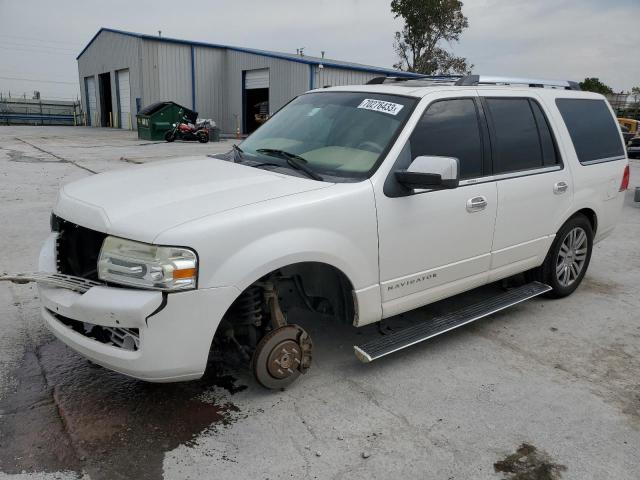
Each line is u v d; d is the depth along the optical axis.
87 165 13.48
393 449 2.87
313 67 27.14
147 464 2.68
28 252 5.91
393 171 3.44
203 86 32.00
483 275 4.17
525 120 4.43
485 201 3.96
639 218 9.06
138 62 30.17
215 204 2.92
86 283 2.91
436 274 3.79
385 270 3.46
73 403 3.16
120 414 3.07
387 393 3.41
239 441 2.88
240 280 2.81
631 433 3.09
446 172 3.16
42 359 3.65
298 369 3.35
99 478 2.57
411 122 3.61
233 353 3.36
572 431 3.09
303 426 3.04
